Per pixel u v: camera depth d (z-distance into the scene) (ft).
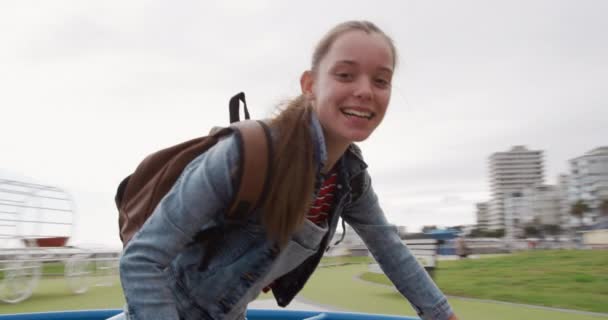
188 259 3.81
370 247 5.14
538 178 338.54
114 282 24.38
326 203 4.16
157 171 3.79
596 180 253.65
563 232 266.77
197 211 3.32
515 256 38.70
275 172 3.34
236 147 3.27
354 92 3.56
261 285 4.04
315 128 3.62
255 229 3.65
